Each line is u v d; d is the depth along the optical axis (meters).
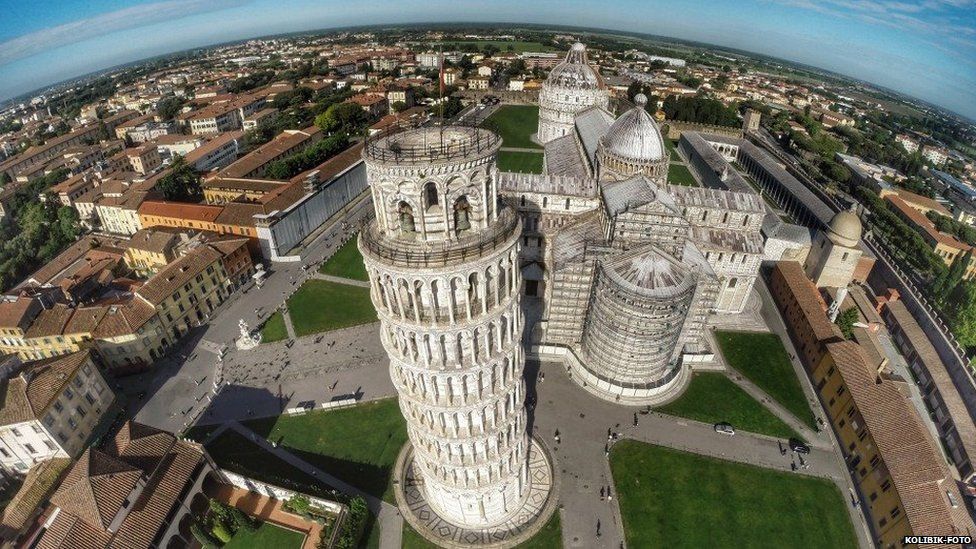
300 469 64.94
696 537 57.47
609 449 67.38
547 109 178.50
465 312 36.88
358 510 55.97
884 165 190.00
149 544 52.59
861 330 87.38
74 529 49.97
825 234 100.06
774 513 60.22
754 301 97.69
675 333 71.81
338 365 82.12
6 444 65.50
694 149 167.62
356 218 131.88
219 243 101.12
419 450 50.38
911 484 55.34
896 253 120.50
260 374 80.81
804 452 67.62
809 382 79.00
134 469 54.59
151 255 107.31
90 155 193.88
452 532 56.72
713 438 69.44
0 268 116.38
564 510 59.69
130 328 79.19
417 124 37.00
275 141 179.25
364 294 99.94
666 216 70.88
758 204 90.50
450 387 41.88
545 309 94.19
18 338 81.50
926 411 77.00
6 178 185.88
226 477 62.59
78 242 119.12
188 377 80.81
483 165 32.09
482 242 33.72
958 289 92.50
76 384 69.94
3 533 58.62
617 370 75.19
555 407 73.81
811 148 194.12
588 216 92.06
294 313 94.75
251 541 56.66
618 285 67.31
